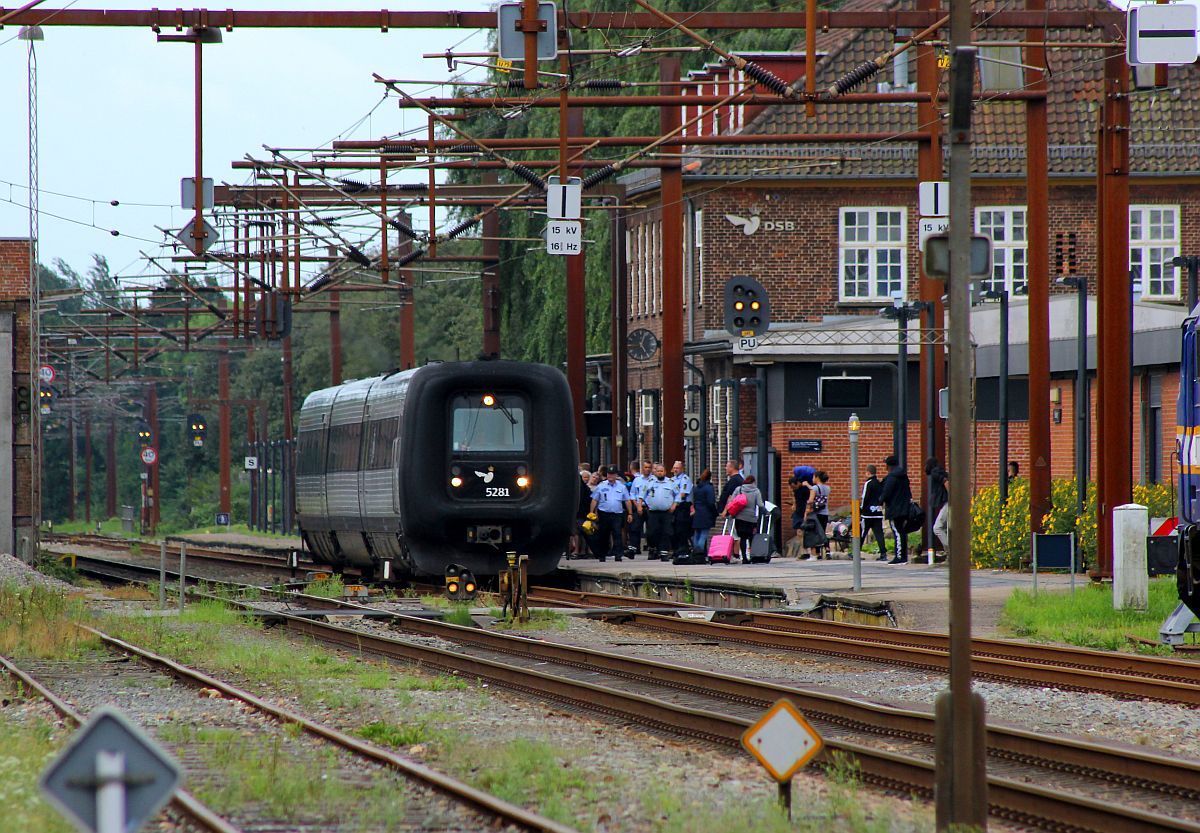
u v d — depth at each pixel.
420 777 42.12
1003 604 92.06
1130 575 84.62
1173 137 188.88
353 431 128.38
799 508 142.50
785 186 185.88
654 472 136.50
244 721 53.69
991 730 47.03
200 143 110.19
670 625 87.38
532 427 115.44
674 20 104.81
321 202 153.50
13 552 148.00
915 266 186.50
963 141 36.53
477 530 114.50
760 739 36.53
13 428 148.62
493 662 66.81
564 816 37.66
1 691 62.06
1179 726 51.75
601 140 118.06
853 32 196.50
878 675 66.62
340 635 83.50
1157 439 136.88
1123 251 98.12
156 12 102.00
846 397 120.75
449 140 129.00
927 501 127.69
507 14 99.19
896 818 37.75
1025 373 152.88
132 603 107.25
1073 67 193.12
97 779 23.41
